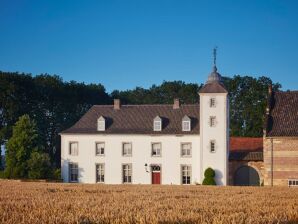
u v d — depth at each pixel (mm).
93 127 76750
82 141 75875
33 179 69812
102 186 49750
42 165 71250
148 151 73562
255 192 38812
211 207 22328
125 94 126188
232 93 112000
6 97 88812
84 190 39625
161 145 73188
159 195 32938
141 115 77250
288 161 59219
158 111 77312
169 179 72500
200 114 71500
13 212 19156
